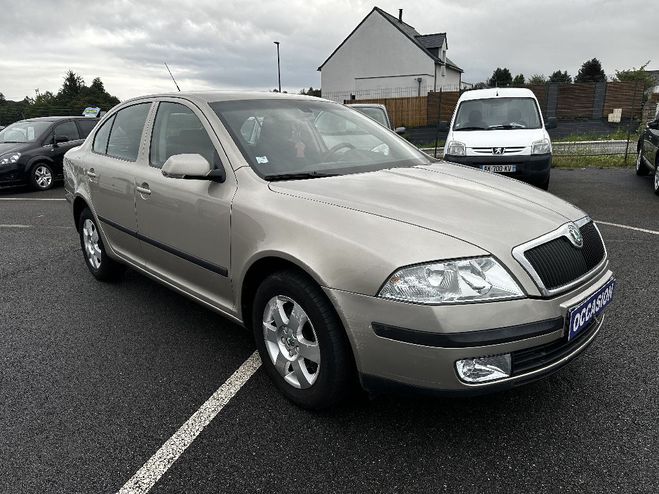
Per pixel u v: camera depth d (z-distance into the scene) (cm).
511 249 222
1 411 273
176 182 325
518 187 304
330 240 234
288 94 388
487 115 962
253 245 267
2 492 215
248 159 298
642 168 1073
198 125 329
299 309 254
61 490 216
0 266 537
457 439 242
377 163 333
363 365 228
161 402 278
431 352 210
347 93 4381
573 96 2797
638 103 2714
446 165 357
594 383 284
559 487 210
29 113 3016
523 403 268
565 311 224
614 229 629
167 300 429
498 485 212
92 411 271
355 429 251
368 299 220
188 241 319
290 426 254
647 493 205
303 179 292
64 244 625
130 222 380
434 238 222
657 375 290
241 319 296
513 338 212
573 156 1379
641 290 418
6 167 1055
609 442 236
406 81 4181
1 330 375
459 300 210
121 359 328
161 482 219
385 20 4122
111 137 429
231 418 262
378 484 215
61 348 345
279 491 212
